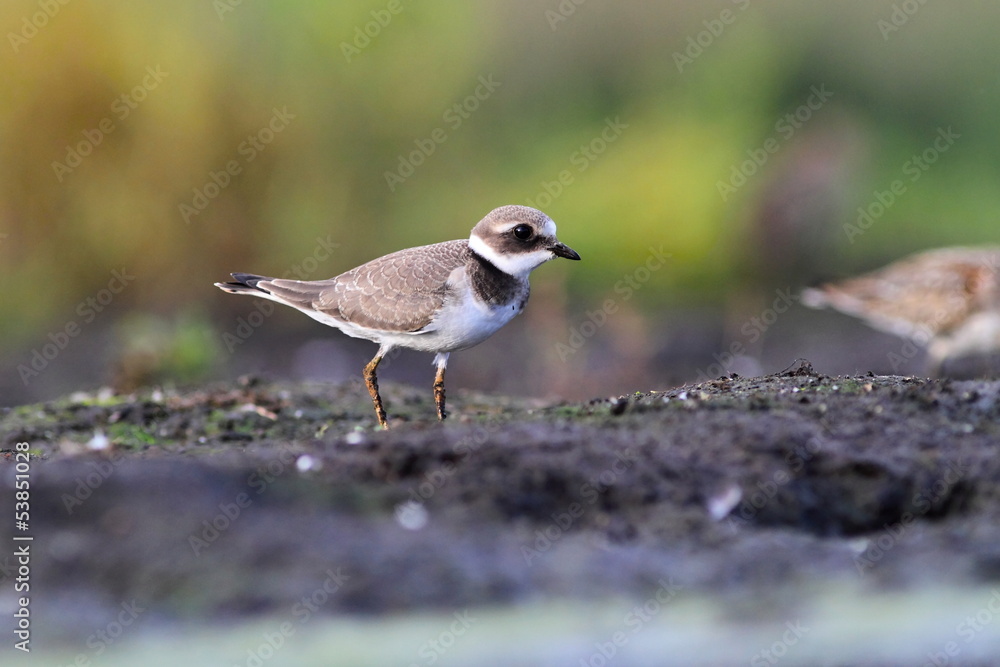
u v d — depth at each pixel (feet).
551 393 56.75
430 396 41.68
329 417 37.88
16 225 64.54
